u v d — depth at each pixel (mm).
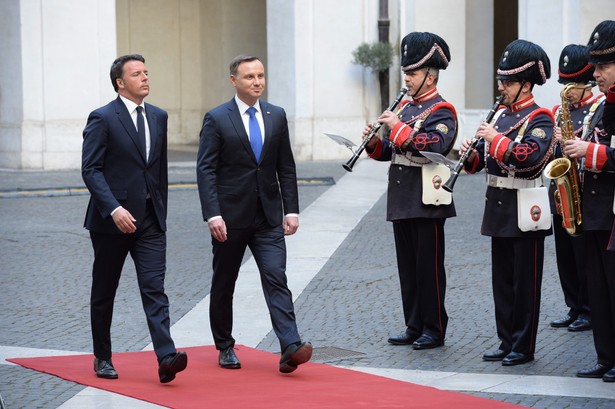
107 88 30391
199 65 38281
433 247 10836
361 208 21969
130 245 9555
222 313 10039
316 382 9406
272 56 32844
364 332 11625
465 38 32469
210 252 16859
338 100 32781
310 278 14680
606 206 9492
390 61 32188
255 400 8695
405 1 32688
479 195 23484
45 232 18953
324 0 32375
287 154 10109
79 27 29844
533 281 10164
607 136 9641
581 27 26109
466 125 29500
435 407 8461
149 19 37531
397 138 10570
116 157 9492
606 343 9609
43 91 29547
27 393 9039
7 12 29562
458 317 12266
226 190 9875
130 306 13031
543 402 8766
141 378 9562
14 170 29562
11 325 12047
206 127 9867
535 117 10062
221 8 36719
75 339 11359
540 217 10086
